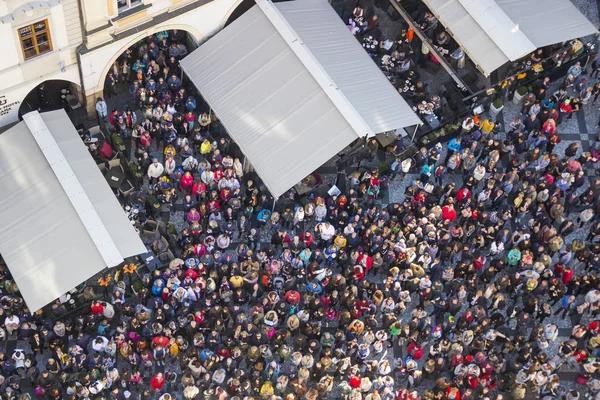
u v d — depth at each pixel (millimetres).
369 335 44281
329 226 46562
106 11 46000
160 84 49875
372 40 53562
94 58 47688
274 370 43125
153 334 43812
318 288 45438
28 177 45000
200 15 49719
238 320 43719
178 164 49594
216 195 47219
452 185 48188
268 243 48062
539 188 48625
